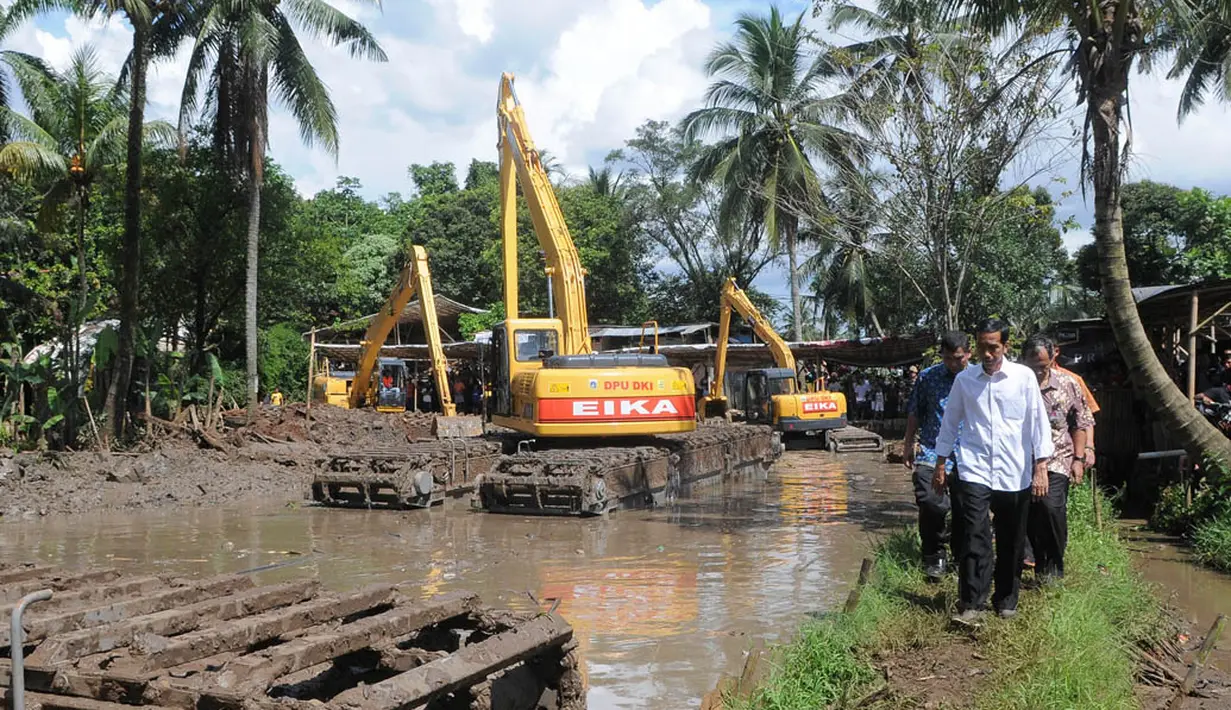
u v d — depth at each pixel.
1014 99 14.16
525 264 43.56
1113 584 7.04
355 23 23.19
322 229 33.47
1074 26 10.42
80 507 14.94
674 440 17.03
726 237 35.50
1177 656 6.29
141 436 19.92
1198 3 10.68
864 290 37.31
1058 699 4.92
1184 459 11.28
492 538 11.95
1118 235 9.86
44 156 22.19
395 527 13.02
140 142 20.03
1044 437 6.47
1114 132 9.75
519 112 18.59
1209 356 14.70
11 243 28.41
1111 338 15.94
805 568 9.58
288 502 15.98
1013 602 6.46
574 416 15.73
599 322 47.03
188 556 10.95
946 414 6.75
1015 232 29.88
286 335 34.91
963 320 30.45
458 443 17.62
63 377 20.33
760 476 19.89
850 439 26.77
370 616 5.38
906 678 5.56
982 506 6.44
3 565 6.10
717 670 6.27
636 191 47.75
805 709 5.06
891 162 15.01
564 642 5.18
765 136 32.19
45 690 4.10
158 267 26.72
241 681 4.06
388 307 26.12
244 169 23.97
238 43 22.83
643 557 10.45
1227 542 9.16
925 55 14.55
